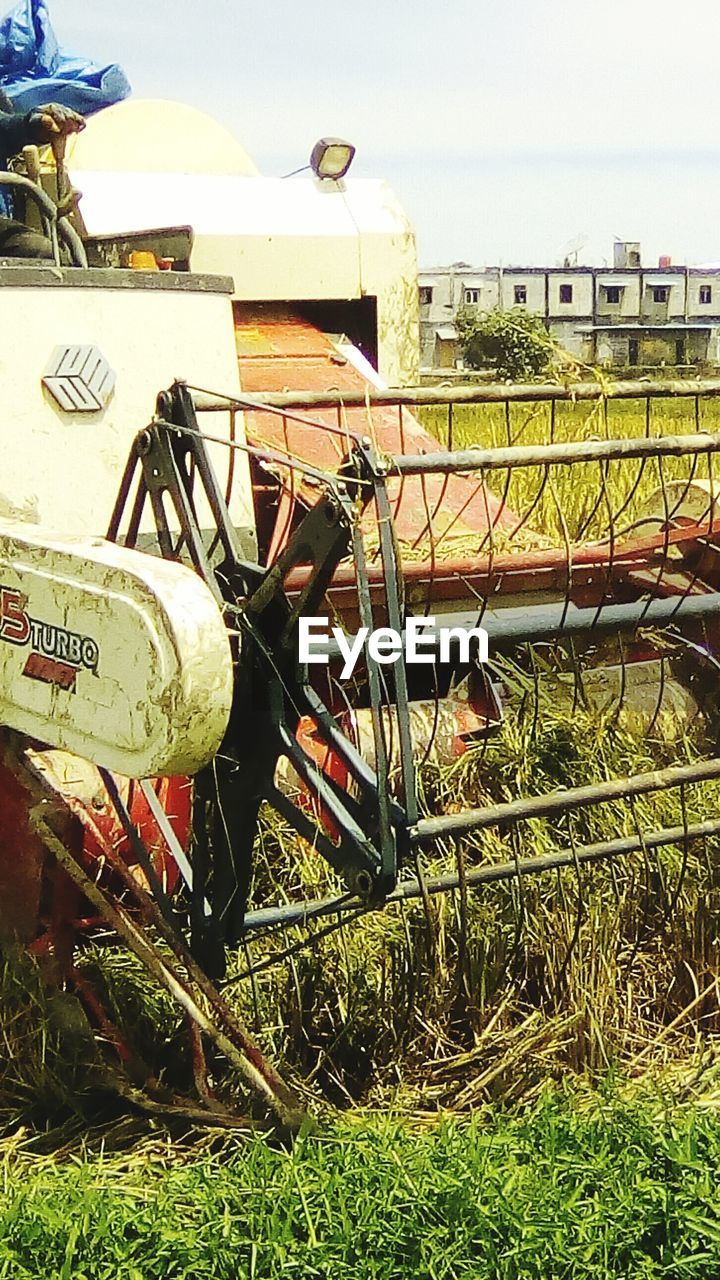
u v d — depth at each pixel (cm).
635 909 401
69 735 304
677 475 733
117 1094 348
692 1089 356
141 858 346
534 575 459
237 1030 327
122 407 402
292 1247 267
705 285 6194
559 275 6069
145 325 408
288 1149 317
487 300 5831
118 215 587
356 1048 370
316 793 311
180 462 343
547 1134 304
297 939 375
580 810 407
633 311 6131
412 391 370
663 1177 287
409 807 301
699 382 396
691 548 480
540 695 436
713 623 462
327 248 607
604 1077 360
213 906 343
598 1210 273
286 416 324
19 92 588
